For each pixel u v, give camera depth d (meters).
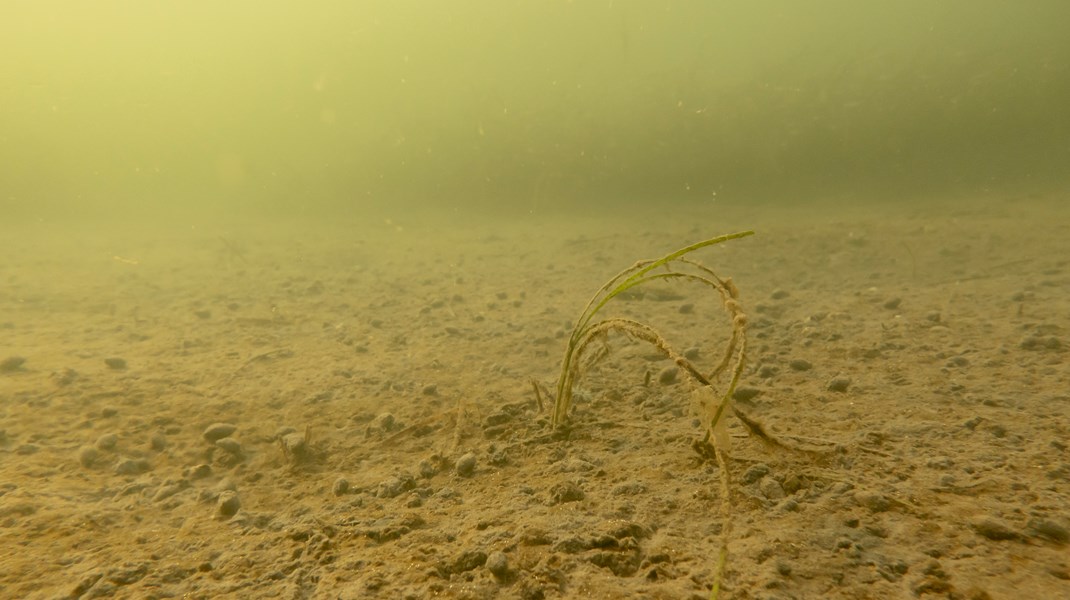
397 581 1.88
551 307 6.45
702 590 1.77
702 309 5.90
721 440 2.27
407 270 9.23
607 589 1.79
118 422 3.50
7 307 6.76
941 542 1.97
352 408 3.72
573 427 3.16
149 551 2.17
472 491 2.59
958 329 4.48
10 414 3.59
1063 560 1.84
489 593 1.81
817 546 1.97
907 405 3.17
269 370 4.54
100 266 9.76
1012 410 3.00
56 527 2.33
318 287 7.90
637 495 2.39
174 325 6.06
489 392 3.88
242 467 2.98
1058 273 6.23
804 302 6.03
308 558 2.06
